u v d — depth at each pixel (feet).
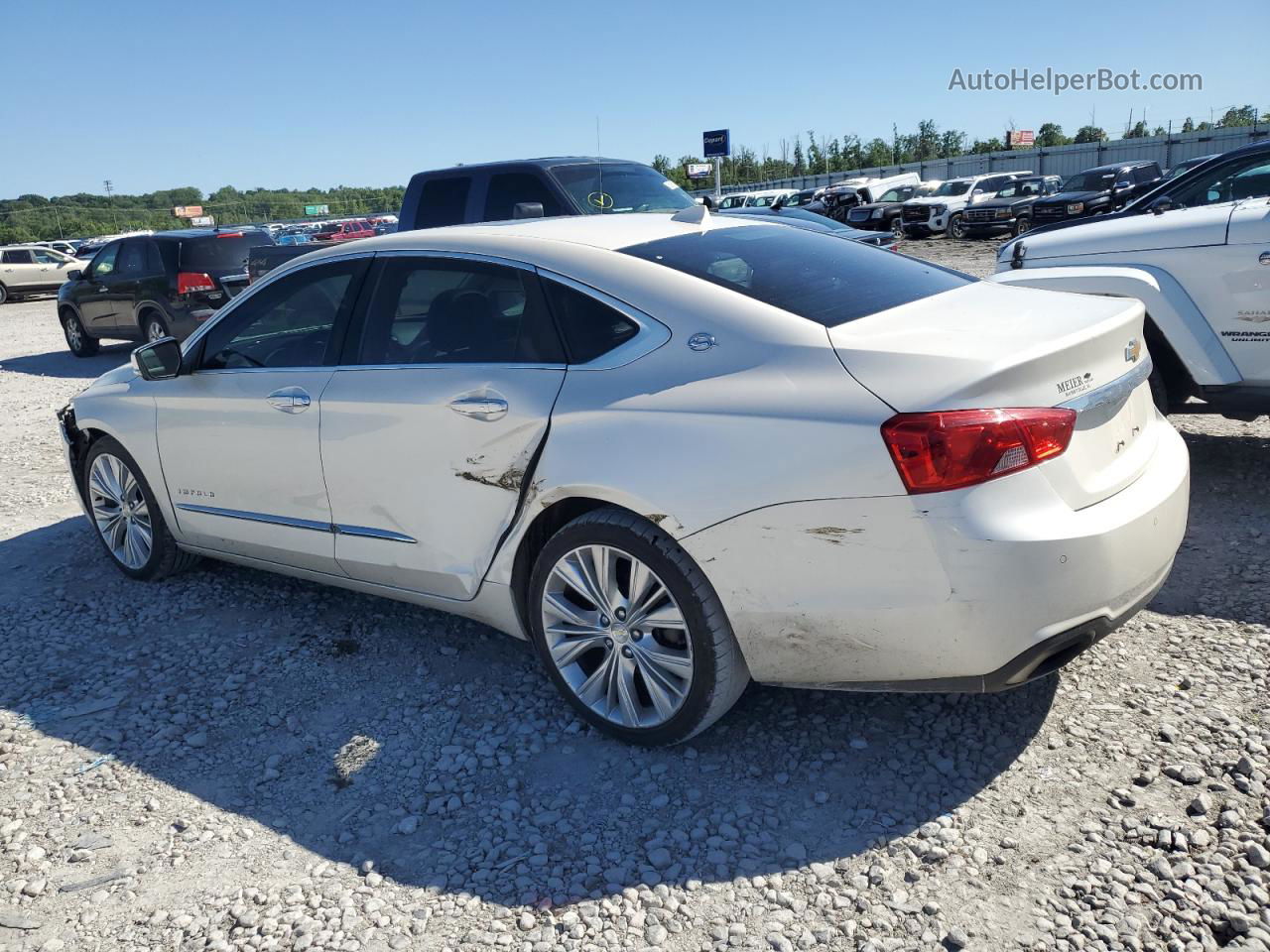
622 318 9.96
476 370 10.71
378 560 11.89
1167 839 8.20
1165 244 16.42
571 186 28.40
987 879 7.97
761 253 10.95
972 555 8.04
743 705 10.86
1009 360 8.21
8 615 14.75
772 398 8.79
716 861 8.45
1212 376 16.10
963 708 10.44
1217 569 13.25
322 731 10.98
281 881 8.59
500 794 9.61
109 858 9.03
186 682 12.30
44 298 93.45
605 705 10.31
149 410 14.34
